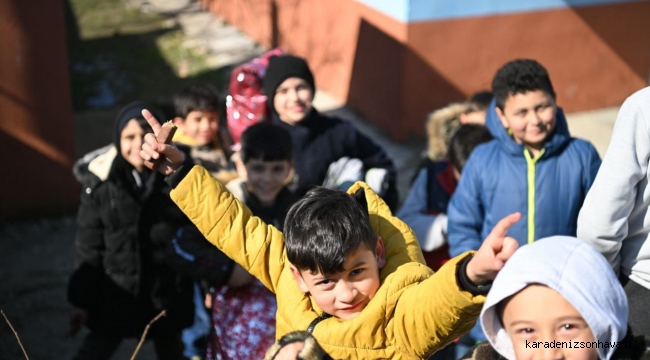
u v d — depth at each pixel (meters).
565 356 1.80
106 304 4.23
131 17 12.43
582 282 1.80
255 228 2.54
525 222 3.72
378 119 8.51
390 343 2.22
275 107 4.56
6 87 6.53
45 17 6.49
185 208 2.51
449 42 8.04
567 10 8.42
